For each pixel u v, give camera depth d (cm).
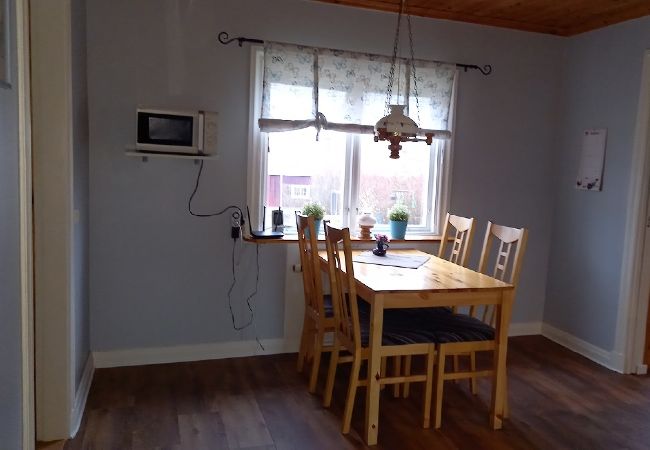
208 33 339
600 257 385
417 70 379
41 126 236
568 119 416
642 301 361
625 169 365
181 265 352
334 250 286
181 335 358
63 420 254
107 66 323
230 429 271
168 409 290
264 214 368
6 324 150
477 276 298
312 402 304
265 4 347
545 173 427
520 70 410
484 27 397
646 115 348
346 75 363
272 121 347
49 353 249
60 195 242
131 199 337
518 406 308
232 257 361
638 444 271
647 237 357
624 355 363
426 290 266
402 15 376
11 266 156
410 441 266
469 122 402
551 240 434
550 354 396
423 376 275
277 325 377
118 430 266
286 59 349
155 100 334
